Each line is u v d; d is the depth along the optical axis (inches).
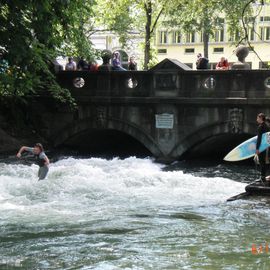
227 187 768.9
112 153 1240.8
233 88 1015.6
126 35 1825.8
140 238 471.2
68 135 1202.6
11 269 384.5
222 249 434.0
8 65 1017.5
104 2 1605.6
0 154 1128.8
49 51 1069.1
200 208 609.9
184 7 1371.8
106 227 515.2
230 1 1364.4
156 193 721.0
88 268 385.1
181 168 1006.4
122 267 387.2
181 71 1061.8
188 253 423.2
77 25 1104.2
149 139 1117.1
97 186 750.5
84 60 1240.2
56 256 416.2
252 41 2672.2
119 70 1146.7
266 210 585.6
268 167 756.0
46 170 777.6
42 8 914.1
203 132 1062.4
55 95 1131.9
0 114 1208.8
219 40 2751.0
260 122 666.2
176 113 1083.9
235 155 703.1
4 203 645.3
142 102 1101.1
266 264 392.2
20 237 474.9
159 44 2903.5
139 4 1539.1
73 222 538.6
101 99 1142.3
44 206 629.9
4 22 965.8
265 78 986.7
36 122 1220.5
